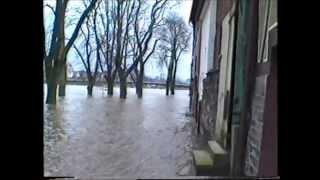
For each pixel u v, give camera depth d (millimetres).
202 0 15625
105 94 37844
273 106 5676
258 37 6668
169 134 12688
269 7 5996
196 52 21344
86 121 15859
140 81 37562
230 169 6465
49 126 13414
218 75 9961
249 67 6695
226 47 8797
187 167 7578
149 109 23172
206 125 11992
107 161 8406
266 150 5562
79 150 9641
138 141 11195
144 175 7039
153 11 33906
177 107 25453
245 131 6562
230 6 8562
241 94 6719
